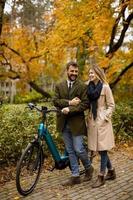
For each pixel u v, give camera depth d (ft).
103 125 19.80
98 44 39.40
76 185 19.97
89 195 18.49
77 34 38.40
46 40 42.34
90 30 38.37
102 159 20.10
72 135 19.86
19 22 57.98
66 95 19.95
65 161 20.20
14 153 23.77
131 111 37.14
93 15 36.14
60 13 38.52
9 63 47.62
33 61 48.21
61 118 20.16
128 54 42.01
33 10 64.23
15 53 47.65
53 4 40.27
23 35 48.26
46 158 25.13
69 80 20.18
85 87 19.84
